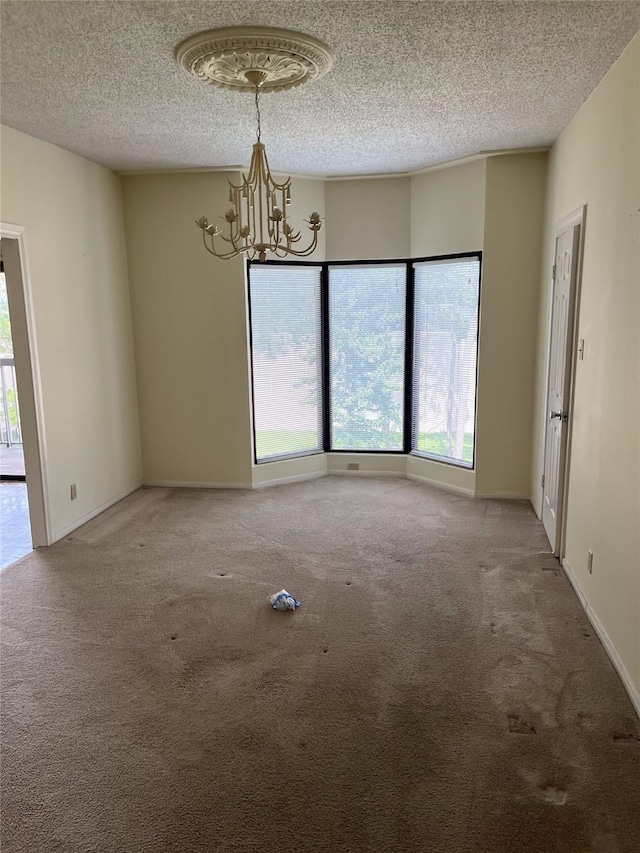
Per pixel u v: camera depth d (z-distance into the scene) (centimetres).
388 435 576
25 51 262
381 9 228
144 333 530
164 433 545
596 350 303
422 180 513
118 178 503
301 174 518
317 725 234
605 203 290
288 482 562
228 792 202
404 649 285
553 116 361
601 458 292
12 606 330
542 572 364
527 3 224
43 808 197
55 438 418
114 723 237
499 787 202
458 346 514
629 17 234
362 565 378
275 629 304
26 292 383
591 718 235
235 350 521
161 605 330
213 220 502
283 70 281
